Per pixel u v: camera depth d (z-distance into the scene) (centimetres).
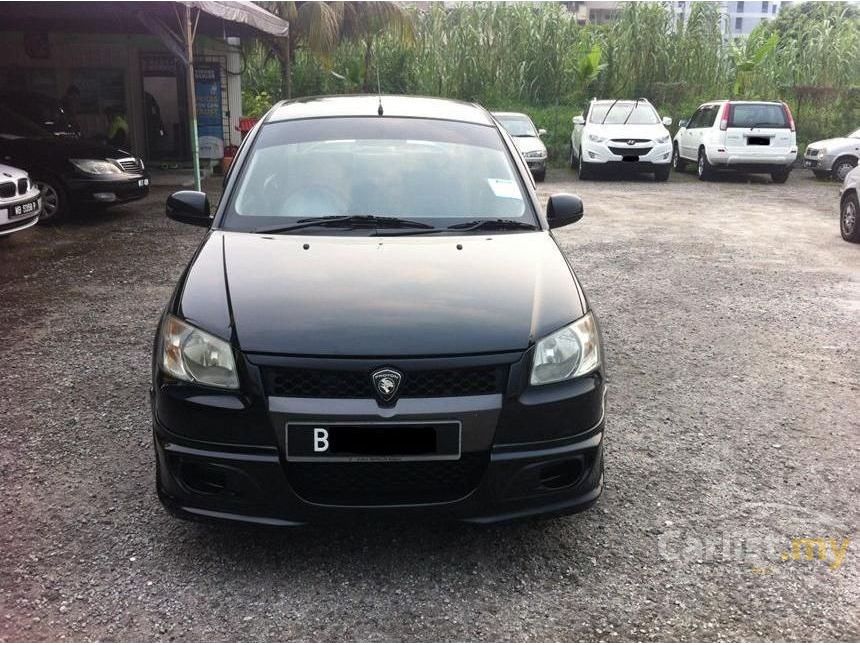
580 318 299
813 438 412
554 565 294
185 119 1681
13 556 292
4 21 1423
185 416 271
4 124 1084
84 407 435
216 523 274
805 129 2147
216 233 354
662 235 1016
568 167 2005
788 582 286
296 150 403
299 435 263
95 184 1024
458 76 2236
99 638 249
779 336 591
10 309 632
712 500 344
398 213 366
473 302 294
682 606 271
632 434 411
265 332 274
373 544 306
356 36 1975
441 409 264
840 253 913
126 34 1605
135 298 669
